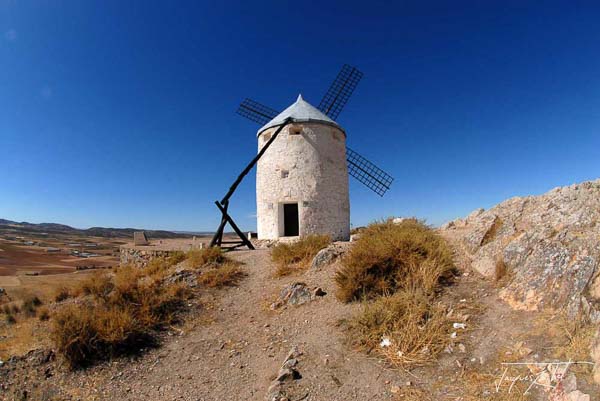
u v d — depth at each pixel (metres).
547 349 4.46
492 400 4.03
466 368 4.72
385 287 7.27
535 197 8.59
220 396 5.33
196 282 10.06
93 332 7.06
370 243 8.73
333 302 7.65
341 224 17.95
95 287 11.92
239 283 10.17
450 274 7.29
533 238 6.70
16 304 13.55
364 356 5.54
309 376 5.22
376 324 6.11
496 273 6.68
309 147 17.33
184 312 8.59
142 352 6.99
